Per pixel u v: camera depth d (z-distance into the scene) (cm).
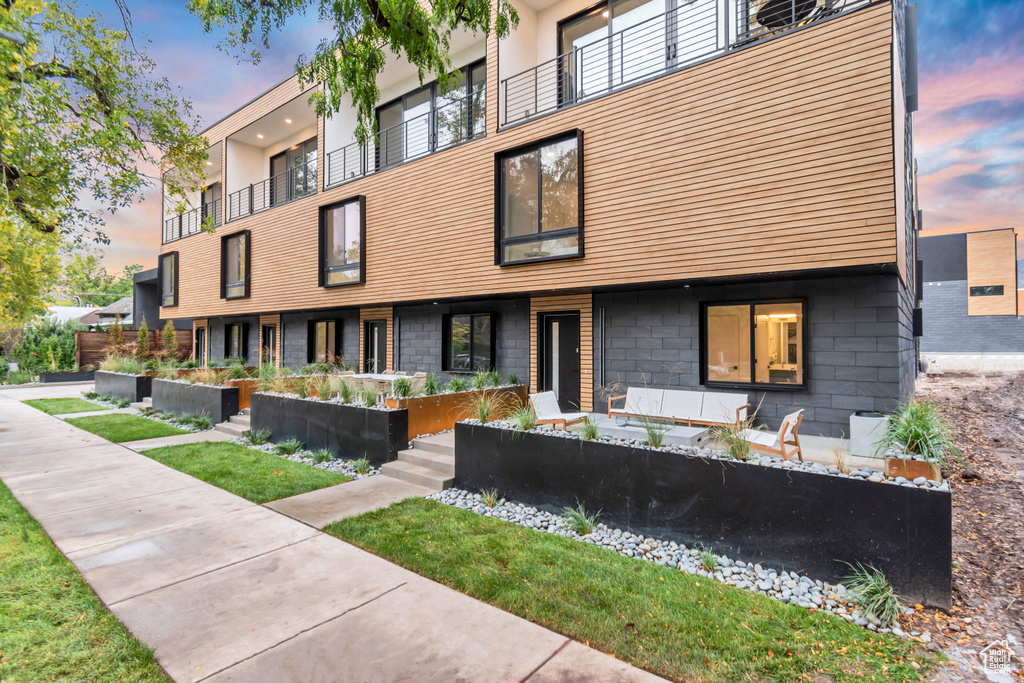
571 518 465
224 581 360
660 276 717
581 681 247
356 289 1175
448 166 987
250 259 1496
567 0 984
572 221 816
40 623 300
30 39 671
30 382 2028
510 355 1054
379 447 694
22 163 699
